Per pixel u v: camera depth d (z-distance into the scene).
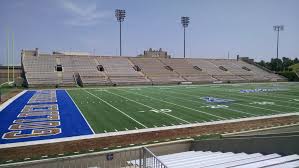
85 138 12.40
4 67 47.59
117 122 15.59
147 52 68.00
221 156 7.47
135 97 27.00
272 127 14.21
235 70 60.12
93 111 19.08
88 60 52.06
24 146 11.26
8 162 9.66
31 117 17.09
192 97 27.05
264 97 26.98
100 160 7.94
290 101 24.00
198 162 6.50
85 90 34.66
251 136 7.83
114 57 56.22
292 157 5.82
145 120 16.09
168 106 21.27
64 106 21.27
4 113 18.44
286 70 66.31
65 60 49.94
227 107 20.77
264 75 58.56
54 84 40.06
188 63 60.47
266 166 5.14
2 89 35.50
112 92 32.03
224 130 14.05
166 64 57.75
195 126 14.67
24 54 48.69
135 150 8.59
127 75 48.19
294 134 6.40
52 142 11.78
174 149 11.37
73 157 7.60
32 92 31.94
